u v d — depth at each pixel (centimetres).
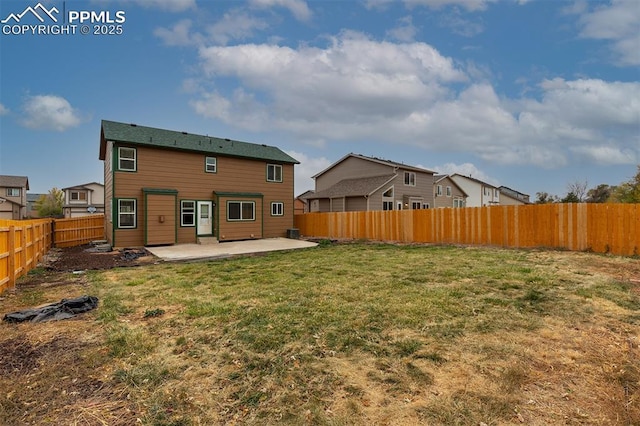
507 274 632
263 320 393
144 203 1357
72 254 1140
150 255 1121
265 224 1775
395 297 484
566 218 1000
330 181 2986
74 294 546
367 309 427
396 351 305
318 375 265
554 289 516
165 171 1433
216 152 1565
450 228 1307
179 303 480
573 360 284
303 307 442
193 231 1515
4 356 310
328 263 834
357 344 321
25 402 235
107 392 248
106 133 1334
